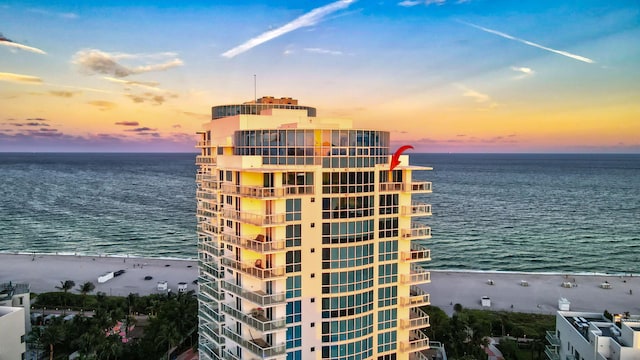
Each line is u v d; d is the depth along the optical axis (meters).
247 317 52.84
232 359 56.12
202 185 69.12
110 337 75.12
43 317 95.62
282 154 53.03
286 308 51.69
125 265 145.38
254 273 51.16
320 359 53.31
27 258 152.25
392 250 56.94
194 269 141.38
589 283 129.38
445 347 79.75
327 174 52.03
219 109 71.31
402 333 58.31
